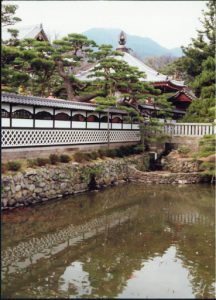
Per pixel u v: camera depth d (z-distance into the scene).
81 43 28.19
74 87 32.19
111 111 27.03
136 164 28.56
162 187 25.47
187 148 30.98
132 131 30.84
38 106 20.06
